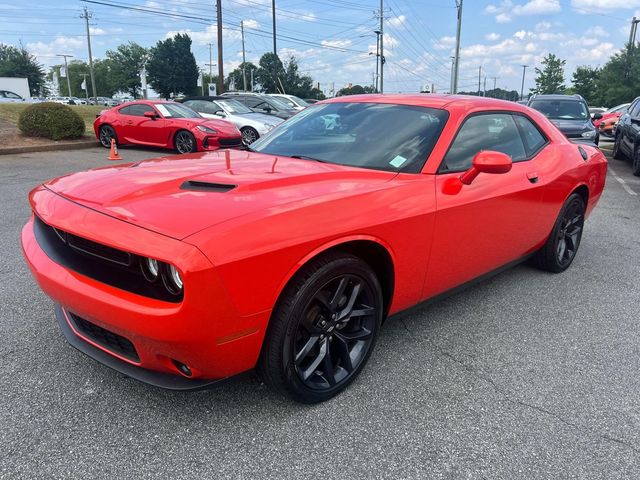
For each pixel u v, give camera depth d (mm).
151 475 1995
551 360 3035
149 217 2059
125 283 2064
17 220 5684
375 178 2734
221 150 3539
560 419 2467
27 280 3898
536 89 63500
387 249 2559
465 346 3164
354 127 3303
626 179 10383
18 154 11891
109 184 2453
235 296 1973
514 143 3709
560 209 4176
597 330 3465
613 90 41312
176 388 2119
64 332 2506
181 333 1922
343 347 2562
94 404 2414
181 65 104125
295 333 2254
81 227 2127
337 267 2322
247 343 2105
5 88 53812
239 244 1964
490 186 3199
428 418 2428
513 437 2320
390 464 2115
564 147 4266
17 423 2254
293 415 2402
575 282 4387
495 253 3457
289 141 3432
